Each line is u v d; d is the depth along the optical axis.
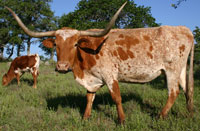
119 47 4.20
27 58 8.83
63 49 3.71
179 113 4.29
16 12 31.08
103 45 4.19
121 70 4.25
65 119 4.29
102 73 4.20
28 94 6.41
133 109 4.80
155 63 4.23
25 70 8.93
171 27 4.40
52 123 4.05
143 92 6.35
